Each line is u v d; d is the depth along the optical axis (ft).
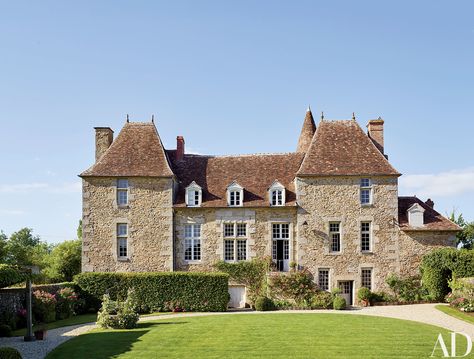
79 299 97.09
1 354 42.19
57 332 71.92
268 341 58.08
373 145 109.40
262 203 105.19
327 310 93.81
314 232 103.55
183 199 107.34
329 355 51.37
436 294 98.84
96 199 105.29
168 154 118.93
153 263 103.60
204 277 97.60
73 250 158.51
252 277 102.94
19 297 80.23
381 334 61.98
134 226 104.53
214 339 59.62
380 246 103.24
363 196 104.88
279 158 115.55
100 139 111.86
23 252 151.12
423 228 103.09
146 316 88.99
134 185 105.60
